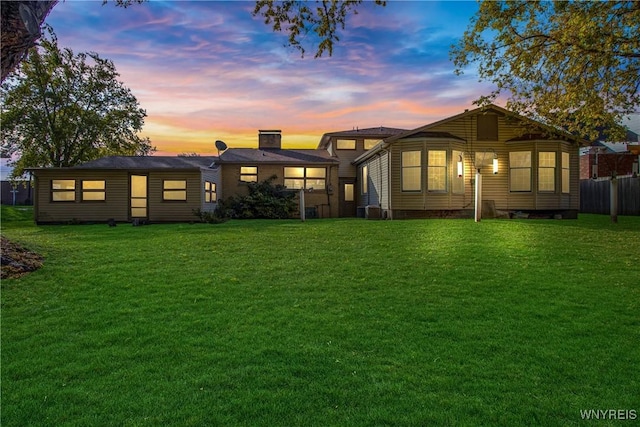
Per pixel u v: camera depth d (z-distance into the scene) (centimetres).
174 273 684
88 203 1920
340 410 276
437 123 1725
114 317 473
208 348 382
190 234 1212
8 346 391
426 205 1689
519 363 346
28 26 261
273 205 2209
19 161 2827
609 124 1316
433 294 554
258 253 866
